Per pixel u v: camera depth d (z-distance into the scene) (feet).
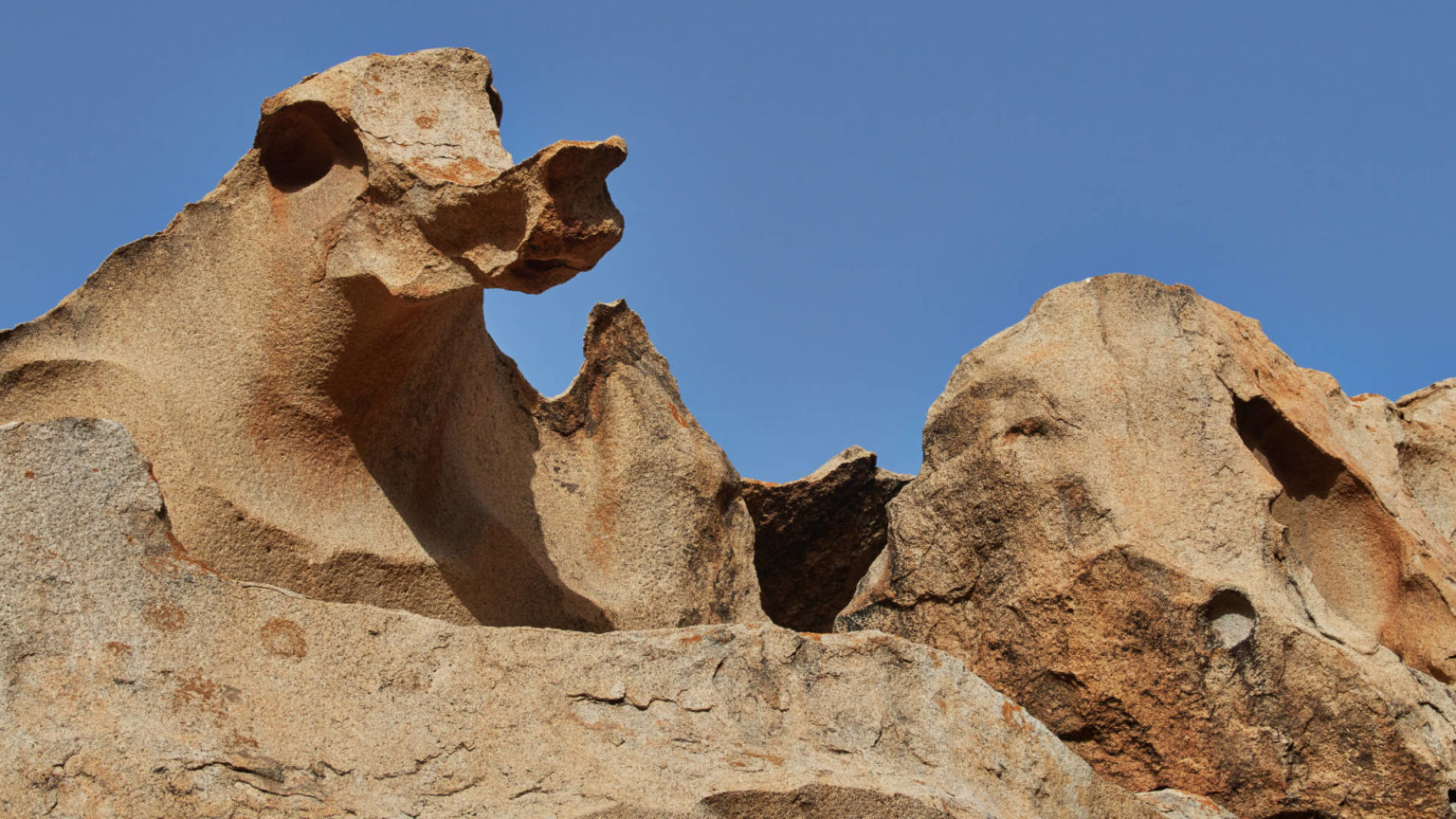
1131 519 17.13
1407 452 23.72
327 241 15.71
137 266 16.20
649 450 18.78
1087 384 18.08
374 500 16.20
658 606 17.84
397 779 11.16
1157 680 16.47
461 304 16.87
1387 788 15.85
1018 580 17.46
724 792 11.87
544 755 11.78
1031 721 14.10
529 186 14.69
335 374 15.84
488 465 17.80
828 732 13.15
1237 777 16.06
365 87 15.81
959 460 18.48
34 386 15.58
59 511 11.22
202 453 15.30
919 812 12.53
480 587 16.65
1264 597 16.62
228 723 10.92
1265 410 19.17
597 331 19.47
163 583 11.34
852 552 23.50
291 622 11.70
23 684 10.46
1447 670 18.10
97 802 10.04
